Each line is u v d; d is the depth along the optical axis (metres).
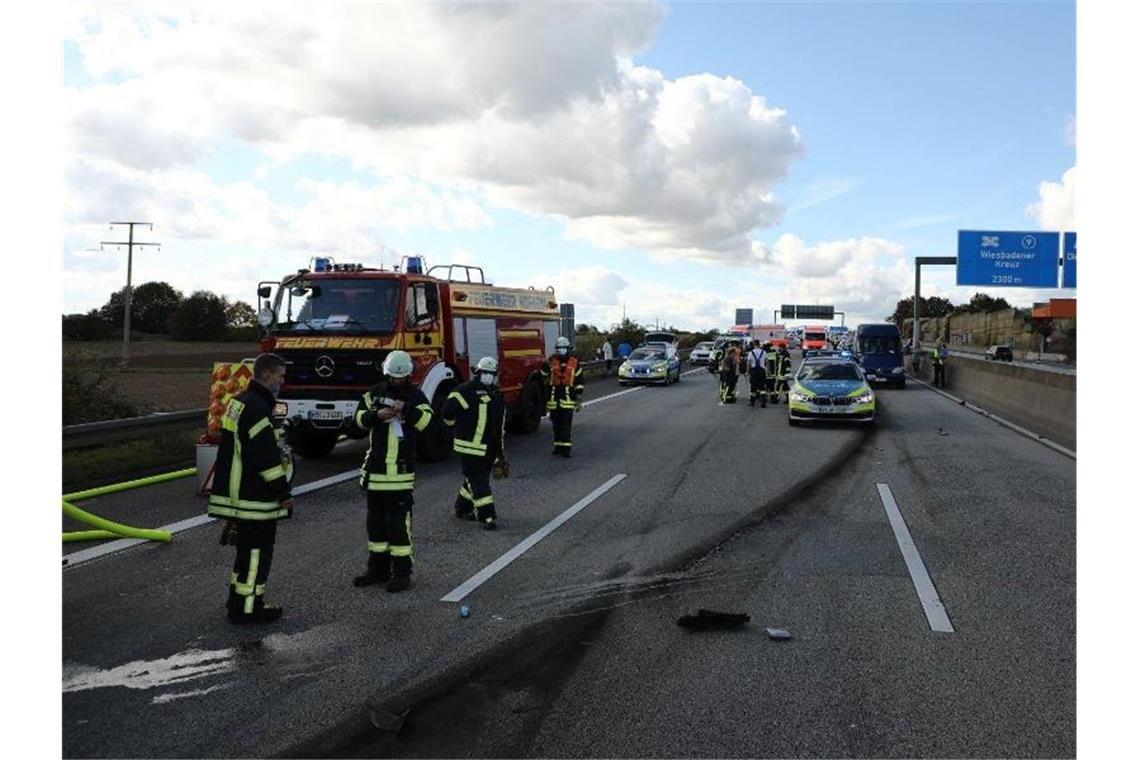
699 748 4.18
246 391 6.10
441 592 6.70
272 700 4.72
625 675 5.06
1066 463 13.38
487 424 8.91
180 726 4.41
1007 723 4.45
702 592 6.70
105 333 85.12
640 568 7.39
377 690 4.86
